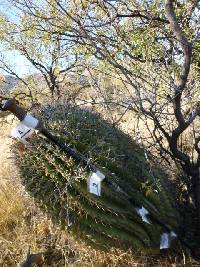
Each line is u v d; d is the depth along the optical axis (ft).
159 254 4.54
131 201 4.25
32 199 4.31
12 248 5.12
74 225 4.26
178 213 4.58
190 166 4.52
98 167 4.17
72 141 4.22
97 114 4.66
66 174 4.12
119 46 4.63
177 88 4.09
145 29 4.75
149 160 4.44
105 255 4.56
